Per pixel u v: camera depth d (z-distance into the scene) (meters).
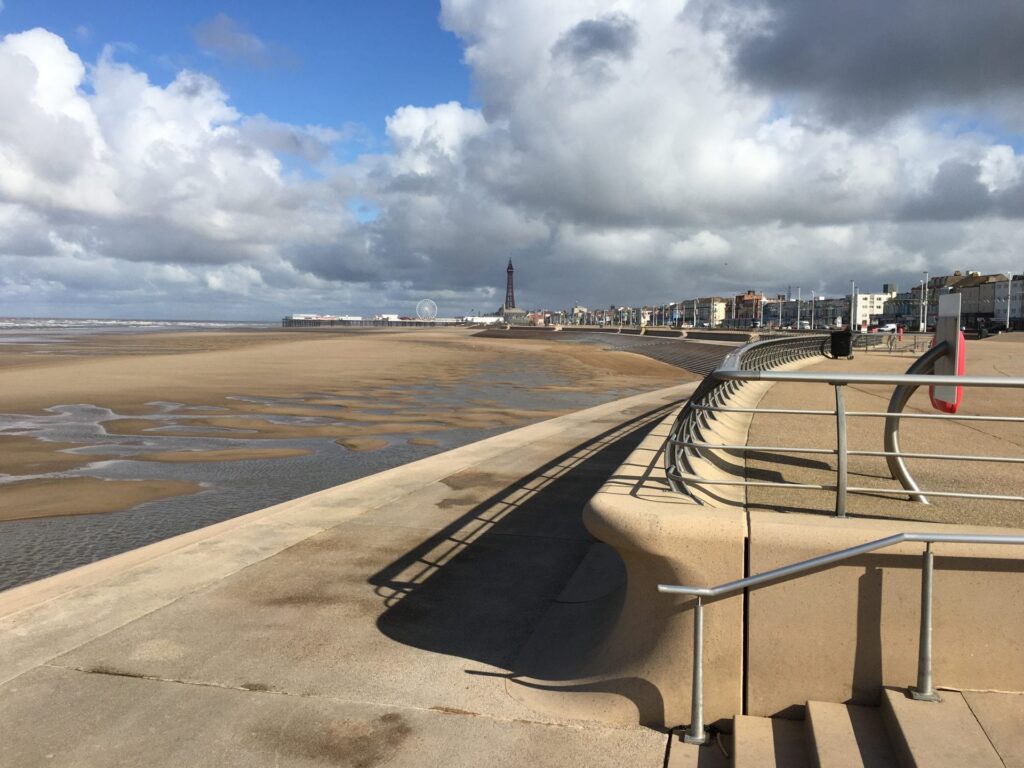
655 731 3.79
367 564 6.58
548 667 4.58
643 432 14.28
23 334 125.94
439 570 6.44
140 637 4.97
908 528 3.61
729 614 3.75
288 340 97.12
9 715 3.95
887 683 3.61
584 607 5.52
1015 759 2.99
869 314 194.88
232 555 6.82
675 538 3.77
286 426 22.45
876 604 3.60
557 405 29.92
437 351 72.69
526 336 142.12
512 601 5.73
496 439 13.80
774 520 3.76
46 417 23.92
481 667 4.57
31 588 5.96
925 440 8.13
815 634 3.67
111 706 4.05
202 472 15.38
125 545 10.08
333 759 3.56
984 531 3.50
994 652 3.50
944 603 3.54
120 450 17.97
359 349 73.12
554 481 10.02
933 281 173.25
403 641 4.96
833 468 6.33
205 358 55.03
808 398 12.85
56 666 4.53
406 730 3.81
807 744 3.45
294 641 4.93
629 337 108.56
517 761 3.53
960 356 4.59
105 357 55.59
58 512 11.95
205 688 4.26
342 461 16.72
